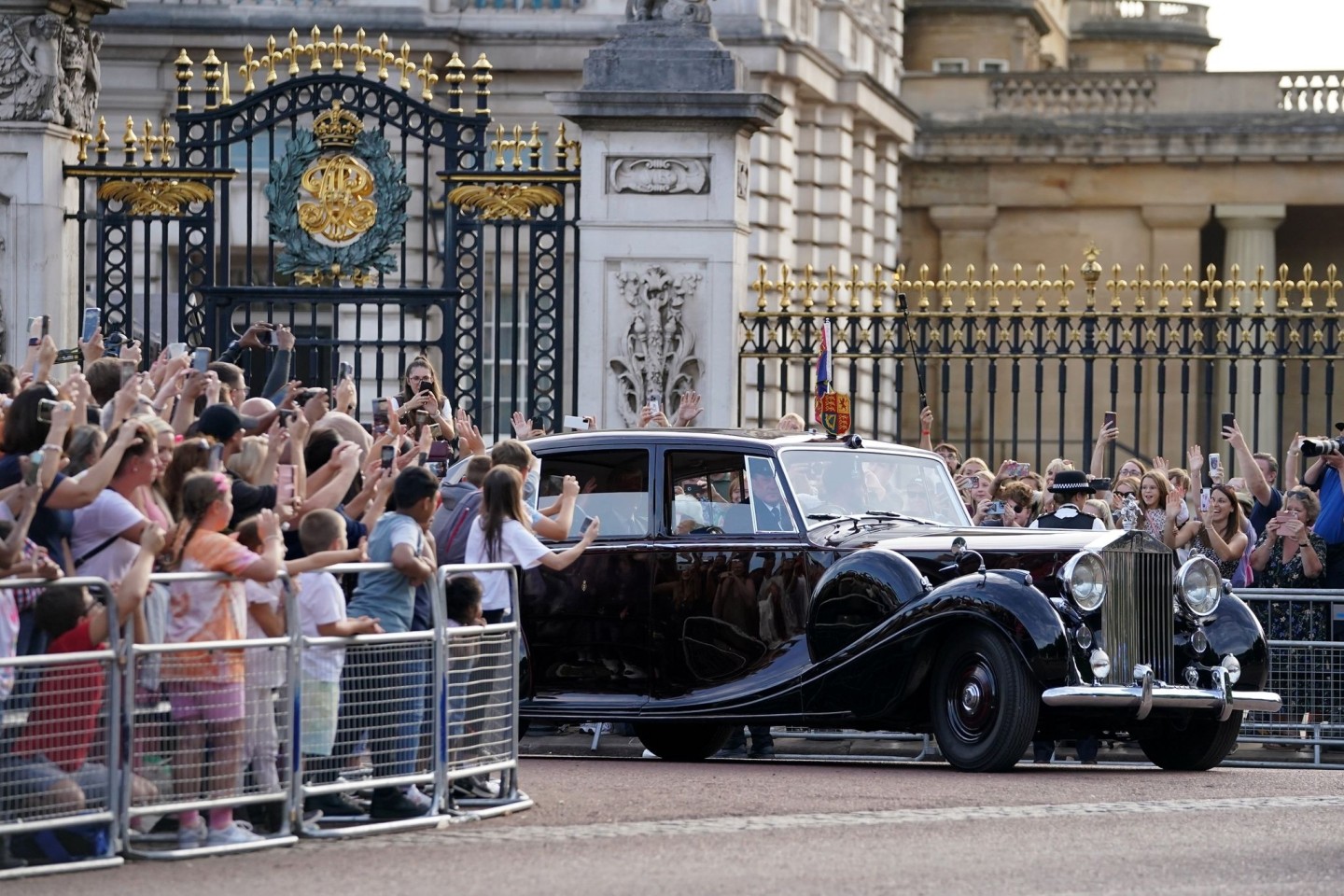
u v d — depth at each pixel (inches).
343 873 473.1
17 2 980.6
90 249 1488.7
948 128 2187.5
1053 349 2097.7
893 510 744.3
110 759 484.4
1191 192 2150.6
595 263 972.6
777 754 808.3
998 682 653.9
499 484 668.7
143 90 1722.4
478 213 985.5
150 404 600.1
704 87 965.2
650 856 493.4
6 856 472.4
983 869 478.3
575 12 1770.4
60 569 487.2
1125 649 673.0
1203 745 697.6
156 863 487.2
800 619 709.3
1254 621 698.8
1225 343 983.0
